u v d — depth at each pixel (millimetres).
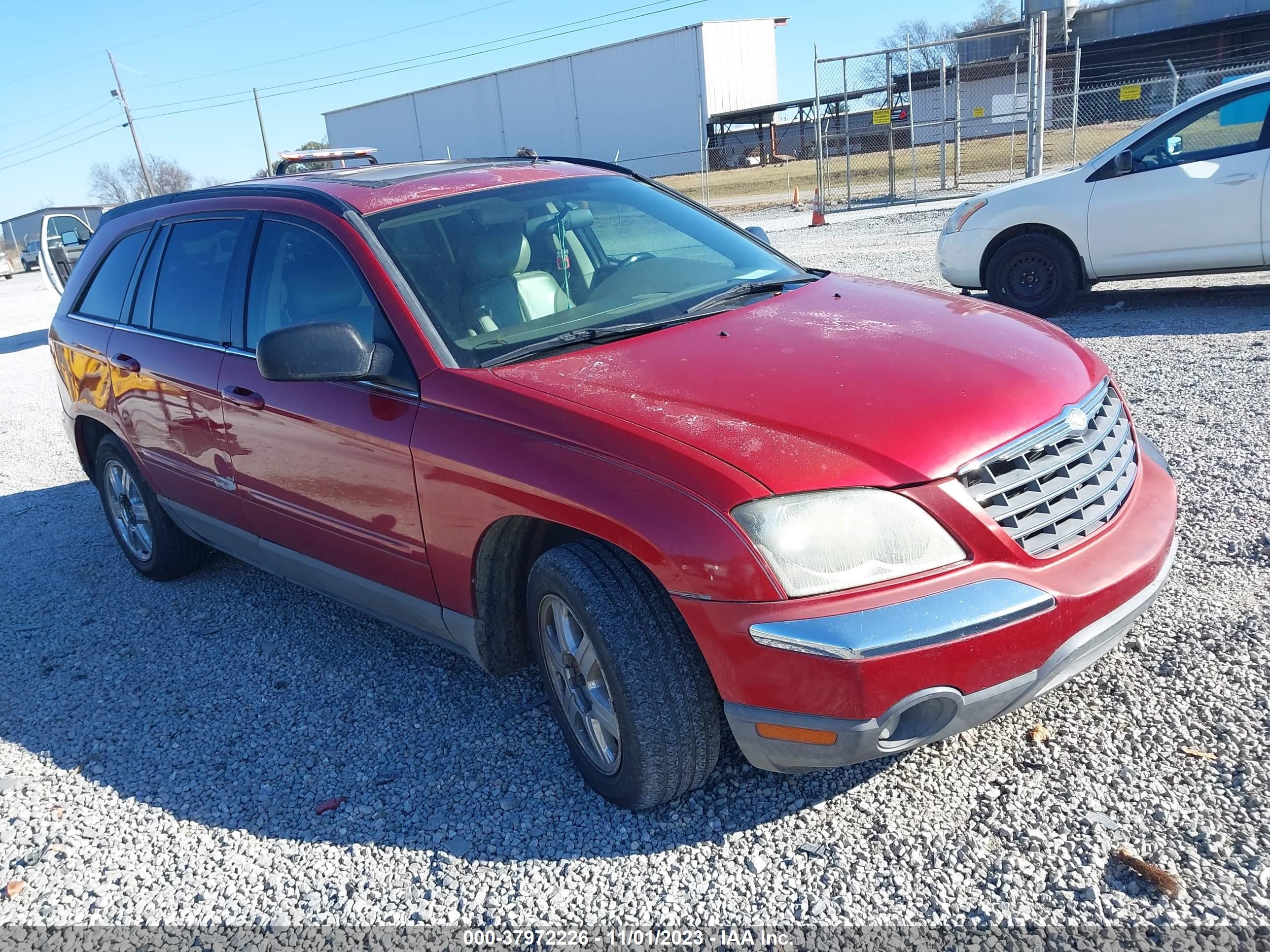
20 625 4789
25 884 2912
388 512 3238
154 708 3852
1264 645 3205
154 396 4289
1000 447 2537
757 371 2828
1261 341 6785
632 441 2590
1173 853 2445
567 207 3840
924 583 2389
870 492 2402
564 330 3277
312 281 3572
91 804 3273
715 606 2414
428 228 3525
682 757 2678
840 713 2350
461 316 3256
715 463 2461
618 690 2629
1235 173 7449
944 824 2656
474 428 2906
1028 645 2432
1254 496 4309
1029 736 2951
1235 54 30297
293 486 3633
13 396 11016
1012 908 2355
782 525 2369
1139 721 2941
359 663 4004
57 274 17000
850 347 2955
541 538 3111
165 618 4676
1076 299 9180
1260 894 2295
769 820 2773
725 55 44344
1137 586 2643
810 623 2332
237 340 3881
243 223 3990
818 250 14328
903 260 12133
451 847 2842
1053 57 26750
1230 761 2723
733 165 46469
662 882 2600
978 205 8586
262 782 3270
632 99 45562
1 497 7012
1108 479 2781
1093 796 2674
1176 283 9383
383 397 3189
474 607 3102
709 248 3951
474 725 3449
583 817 2896
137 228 4773
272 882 2791
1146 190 7785
